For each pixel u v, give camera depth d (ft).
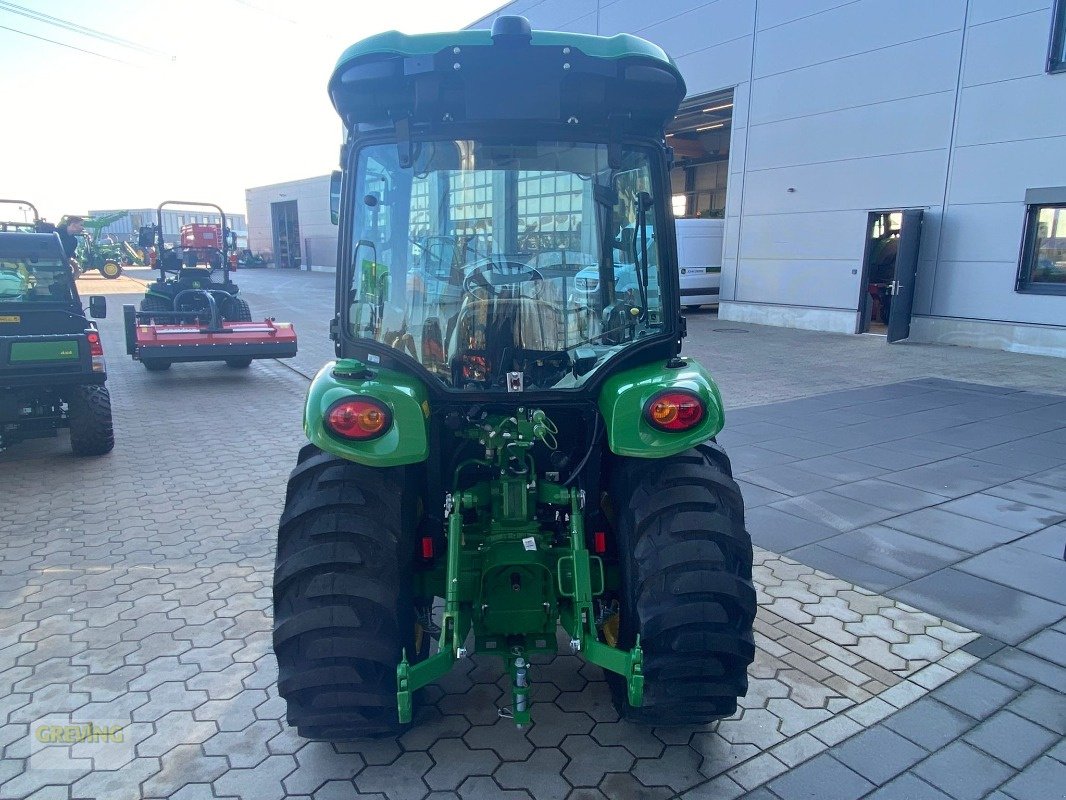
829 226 47.19
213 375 35.99
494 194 9.22
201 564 14.17
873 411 26.43
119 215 132.05
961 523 15.99
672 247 9.41
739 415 26.09
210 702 9.84
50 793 8.20
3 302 21.33
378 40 8.36
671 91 8.85
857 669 10.60
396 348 9.33
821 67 46.24
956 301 40.73
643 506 8.43
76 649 11.14
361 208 9.23
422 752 8.87
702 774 8.49
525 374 9.45
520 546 8.47
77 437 20.95
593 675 10.52
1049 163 36.11
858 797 8.13
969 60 38.65
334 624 7.88
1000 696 9.95
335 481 8.29
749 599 8.09
